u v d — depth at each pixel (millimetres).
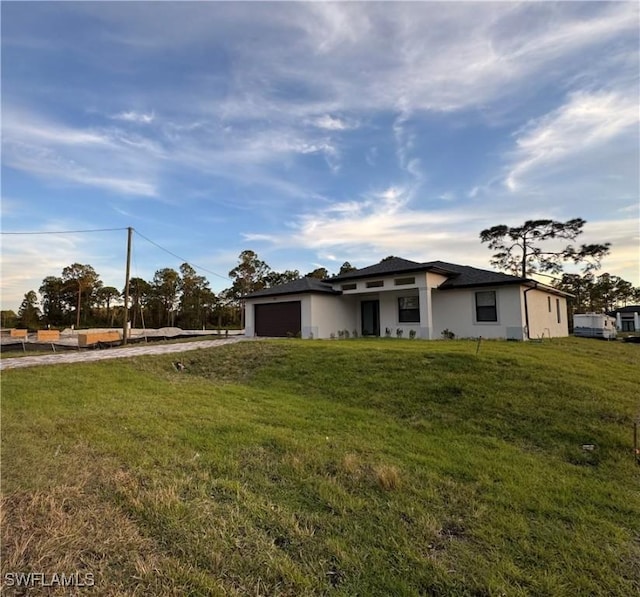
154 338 27219
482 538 2707
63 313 57312
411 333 17234
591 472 4059
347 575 2266
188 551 2420
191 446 4402
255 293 20969
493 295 15938
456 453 4426
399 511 3041
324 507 3082
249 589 2109
